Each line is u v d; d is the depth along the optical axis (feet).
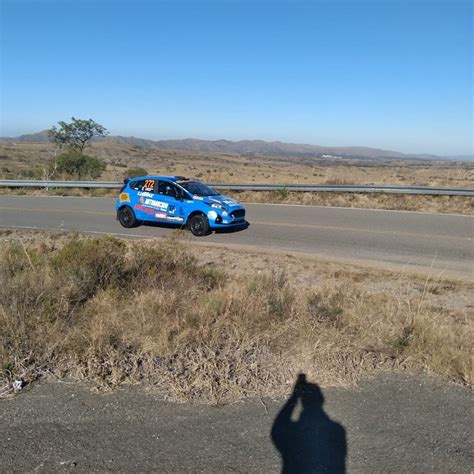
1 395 13.79
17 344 15.89
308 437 12.08
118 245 29.91
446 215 57.98
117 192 86.58
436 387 14.62
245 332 17.12
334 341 16.78
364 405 13.58
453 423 12.73
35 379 14.71
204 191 49.85
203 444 11.73
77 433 12.09
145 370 15.14
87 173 117.70
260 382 14.64
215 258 35.88
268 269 32.17
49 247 39.06
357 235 45.68
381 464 11.12
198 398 13.80
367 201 68.69
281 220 54.95
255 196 74.90
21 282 20.65
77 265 23.57
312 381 14.84
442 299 25.49
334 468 10.95
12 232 47.75
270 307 19.31
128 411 13.09
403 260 35.86
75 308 19.61
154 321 17.94
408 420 12.85
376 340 17.21
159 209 49.29
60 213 62.44
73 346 16.22
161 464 10.97
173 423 12.60
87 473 10.64
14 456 11.18
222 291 21.93
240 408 13.38
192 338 16.71
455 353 16.22
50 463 10.96
